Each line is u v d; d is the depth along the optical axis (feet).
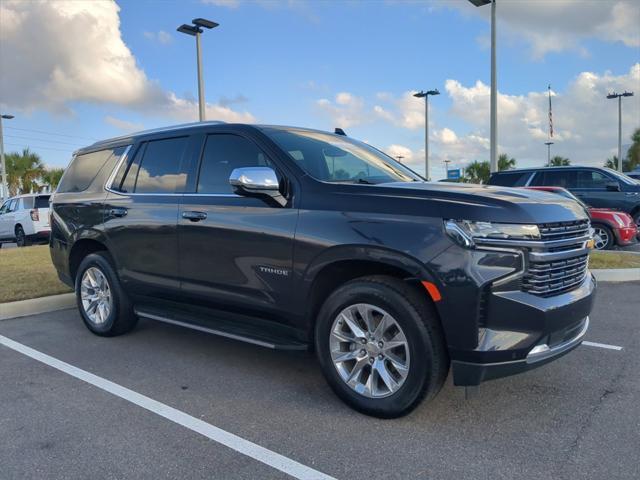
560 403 12.18
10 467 9.73
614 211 36.99
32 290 23.04
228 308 13.88
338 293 11.64
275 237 12.50
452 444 10.36
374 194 11.52
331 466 9.66
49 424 11.43
